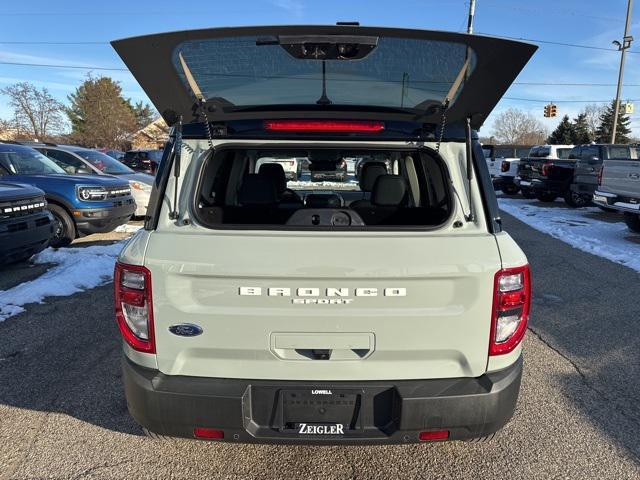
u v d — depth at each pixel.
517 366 2.41
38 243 6.76
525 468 2.89
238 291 2.24
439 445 3.12
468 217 2.38
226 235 2.27
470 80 2.46
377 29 2.22
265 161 4.56
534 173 17.42
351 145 2.55
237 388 2.28
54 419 3.34
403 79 2.54
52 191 8.68
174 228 2.35
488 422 2.30
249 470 2.87
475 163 2.47
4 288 6.31
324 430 2.32
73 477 2.78
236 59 2.43
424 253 2.24
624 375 4.09
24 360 4.22
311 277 2.21
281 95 2.66
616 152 15.11
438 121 2.63
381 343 2.28
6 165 8.94
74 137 54.88
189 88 2.52
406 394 2.26
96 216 8.97
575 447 3.09
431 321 2.26
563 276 7.33
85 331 4.88
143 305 2.28
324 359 2.29
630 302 6.05
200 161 2.50
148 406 2.29
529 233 11.22
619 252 8.90
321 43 2.33
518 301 2.31
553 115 36.38
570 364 4.30
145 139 60.22
